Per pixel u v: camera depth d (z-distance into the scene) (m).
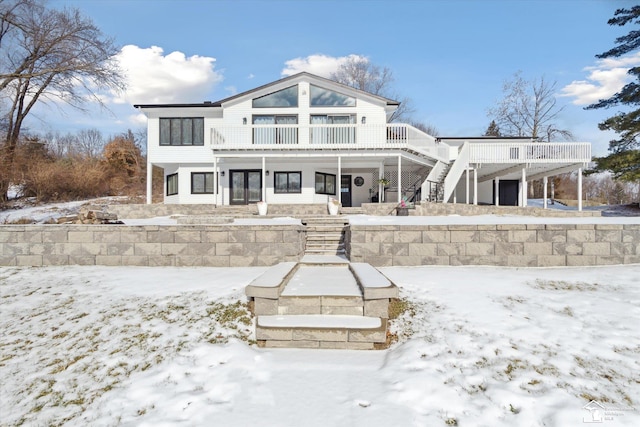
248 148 15.57
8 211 17.34
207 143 17.95
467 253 6.26
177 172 18.64
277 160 17.11
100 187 25.45
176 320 3.91
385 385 2.69
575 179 48.31
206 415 2.38
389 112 19.23
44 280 5.55
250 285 3.83
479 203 23.34
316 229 8.35
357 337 3.38
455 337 3.37
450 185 15.72
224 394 2.62
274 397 2.57
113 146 36.38
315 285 4.31
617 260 6.14
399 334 3.59
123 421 2.37
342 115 17.72
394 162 18.22
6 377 2.97
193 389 2.70
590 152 15.75
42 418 2.46
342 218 9.43
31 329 3.84
